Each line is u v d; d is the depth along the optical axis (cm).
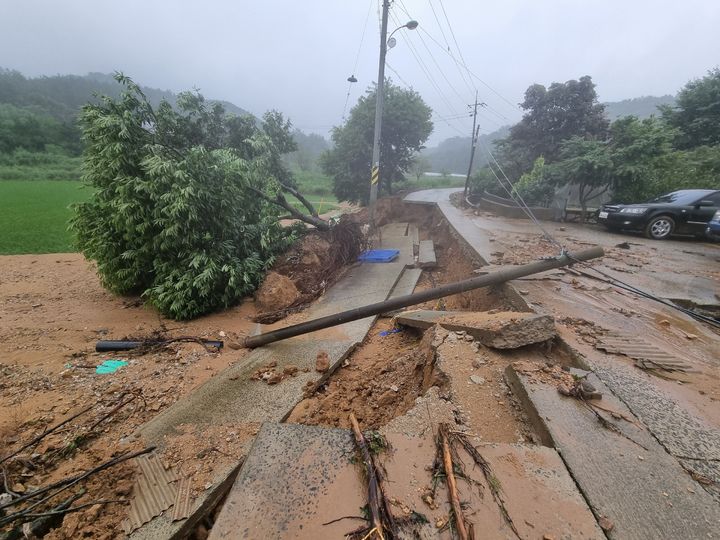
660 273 638
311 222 979
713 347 392
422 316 554
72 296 755
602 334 405
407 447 227
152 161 611
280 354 515
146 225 628
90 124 653
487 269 644
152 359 505
